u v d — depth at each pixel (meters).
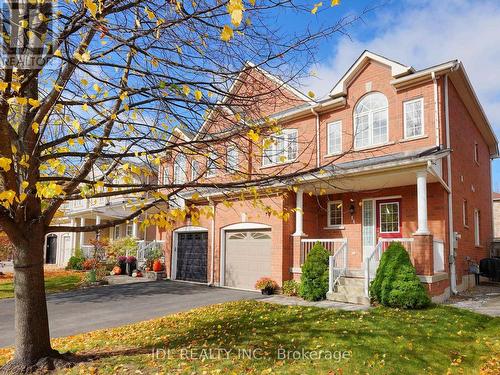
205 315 9.84
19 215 5.55
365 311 9.40
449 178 12.68
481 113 16.50
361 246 13.75
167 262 18.80
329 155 14.12
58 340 7.88
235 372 5.57
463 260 13.85
